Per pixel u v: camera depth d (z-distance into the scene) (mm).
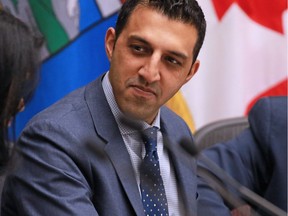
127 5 2904
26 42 2457
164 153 3125
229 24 5621
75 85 5027
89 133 2865
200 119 5629
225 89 5676
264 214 2281
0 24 2428
